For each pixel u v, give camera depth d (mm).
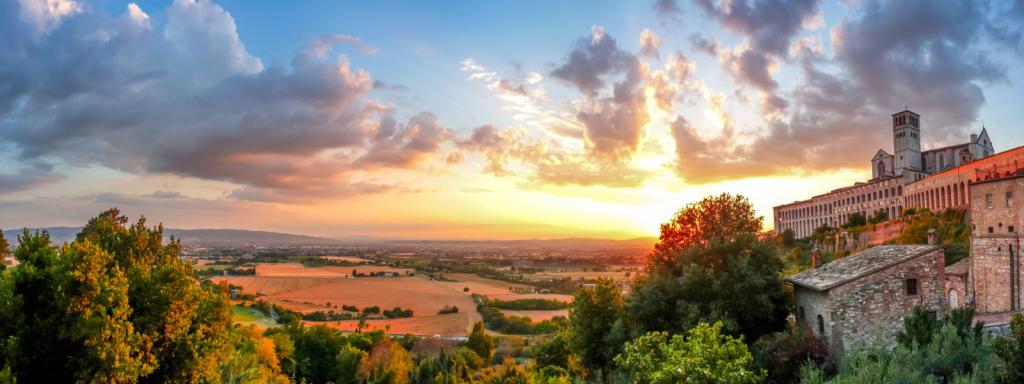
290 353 72062
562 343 60812
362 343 89250
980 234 59094
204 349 24812
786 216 189375
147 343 22422
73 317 20328
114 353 20203
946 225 90438
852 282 36000
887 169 152750
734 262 42750
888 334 35844
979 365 23422
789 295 43031
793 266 106875
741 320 41438
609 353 42844
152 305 23000
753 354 36500
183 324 23922
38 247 22922
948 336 26219
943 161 140750
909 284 37000
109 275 22609
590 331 45875
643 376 24688
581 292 47781
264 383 37969
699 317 39625
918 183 115562
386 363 71000
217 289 35500
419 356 82812
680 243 52281
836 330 35281
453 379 62344
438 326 122812
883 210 136125
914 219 99562
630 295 47625
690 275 42062
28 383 20141
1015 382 20562
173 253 28484
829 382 26875
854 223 130125
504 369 53750
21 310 20766
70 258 21125
